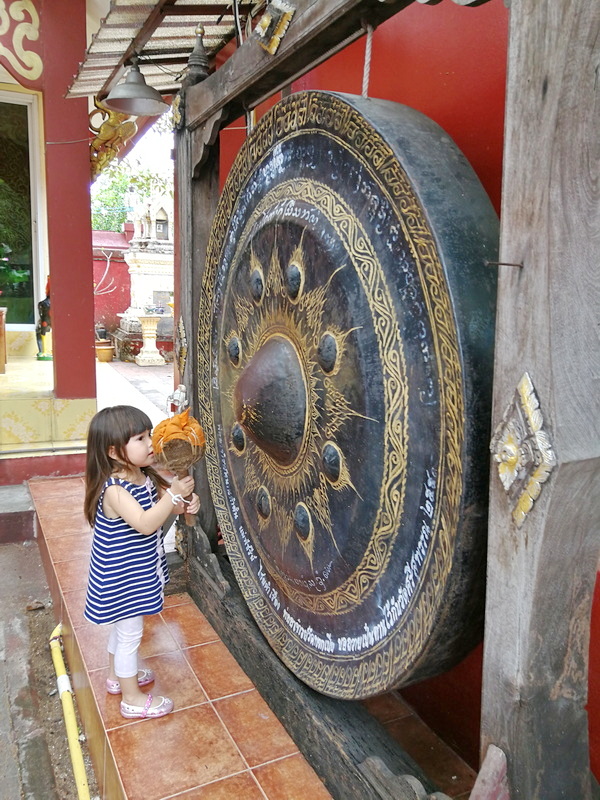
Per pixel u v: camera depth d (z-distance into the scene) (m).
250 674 2.63
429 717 2.57
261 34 2.21
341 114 1.82
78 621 3.11
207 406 3.14
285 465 2.32
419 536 1.61
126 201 19.14
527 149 1.21
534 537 1.24
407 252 1.58
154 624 3.07
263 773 2.12
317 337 2.02
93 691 2.55
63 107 5.40
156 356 13.17
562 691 1.35
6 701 3.18
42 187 7.69
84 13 5.38
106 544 2.31
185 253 3.17
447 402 1.45
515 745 1.33
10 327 7.98
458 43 2.17
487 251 1.44
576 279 1.20
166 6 3.21
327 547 2.07
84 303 5.62
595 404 1.24
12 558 4.68
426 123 1.69
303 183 2.10
